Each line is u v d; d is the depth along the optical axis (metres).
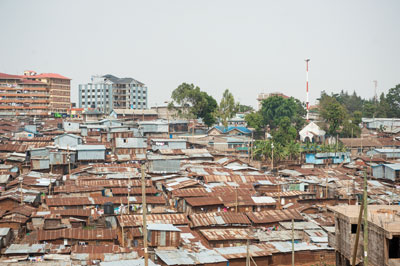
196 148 124.12
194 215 62.59
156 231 51.59
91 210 66.50
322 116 162.12
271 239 58.00
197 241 54.91
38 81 187.00
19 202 67.50
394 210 39.09
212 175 86.56
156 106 181.62
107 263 46.09
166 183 82.06
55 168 93.38
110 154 105.19
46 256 48.28
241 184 82.88
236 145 129.88
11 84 182.00
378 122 171.62
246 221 62.75
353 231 37.94
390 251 34.97
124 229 57.12
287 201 77.94
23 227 60.44
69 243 53.66
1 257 48.25
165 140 116.25
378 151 119.94
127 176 85.38
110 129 122.00
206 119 163.00
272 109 170.50
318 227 61.94
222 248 53.88
